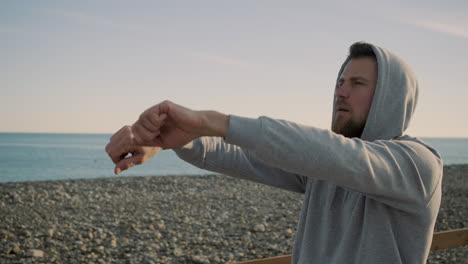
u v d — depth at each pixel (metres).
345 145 1.09
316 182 1.63
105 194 13.76
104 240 7.72
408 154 1.24
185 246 7.52
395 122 1.52
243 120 1.05
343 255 1.41
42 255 6.60
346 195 1.48
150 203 12.33
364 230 1.36
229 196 14.35
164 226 9.17
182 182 17.80
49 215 9.95
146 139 1.07
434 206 1.31
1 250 6.75
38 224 8.87
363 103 1.54
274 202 13.27
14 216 9.65
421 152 1.29
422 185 1.24
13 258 6.40
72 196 13.10
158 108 1.02
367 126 1.53
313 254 1.55
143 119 1.04
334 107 1.76
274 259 2.61
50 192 13.62
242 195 14.68
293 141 1.04
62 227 8.65
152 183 17.16
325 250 1.50
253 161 1.75
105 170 30.67
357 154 1.09
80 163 37.94
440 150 100.06
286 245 7.77
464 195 15.77
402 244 1.31
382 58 1.51
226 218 10.36
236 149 1.71
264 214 11.05
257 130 1.03
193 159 1.59
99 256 6.71
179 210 11.31
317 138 1.06
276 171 1.79
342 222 1.48
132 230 8.64
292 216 10.84
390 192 1.19
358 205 1.41
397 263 1.29
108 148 1.22
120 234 8.26
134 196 13.63
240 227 9.34
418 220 1.29
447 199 14.69
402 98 1.52
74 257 6.59
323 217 1.56
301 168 1.06
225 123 1.05
